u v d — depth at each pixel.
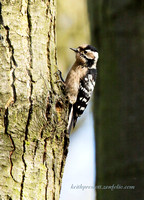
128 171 11.84
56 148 9.16
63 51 18.89
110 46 12.88
